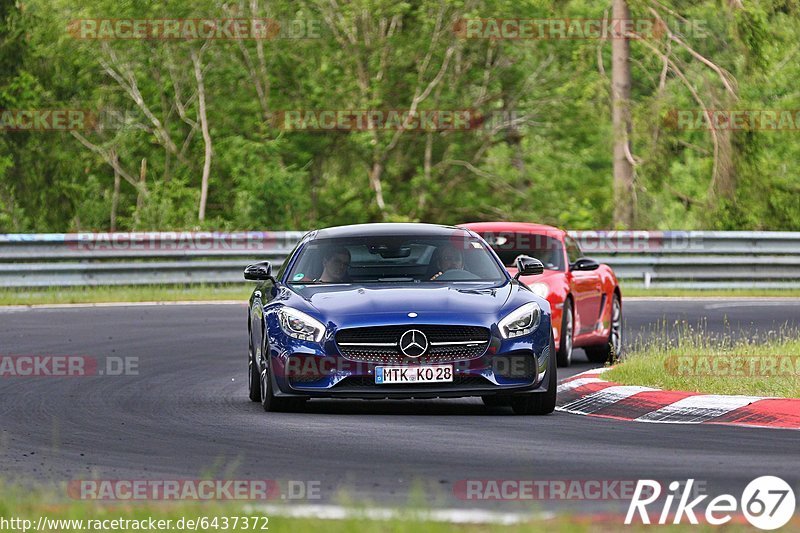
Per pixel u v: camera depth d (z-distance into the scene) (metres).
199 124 96.19
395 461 21.30
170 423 26.27
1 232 90.81
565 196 100.25
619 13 84.12
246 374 35.34
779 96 94.38
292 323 27.45
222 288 62.28
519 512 16.67
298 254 30.50
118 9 90.06
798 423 25.75
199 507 16.59
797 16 82.12
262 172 89.75
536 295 28.55
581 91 89.31
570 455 21.84
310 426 25.64
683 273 66.31
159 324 48.66
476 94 97.31
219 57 93.62
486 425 25.75
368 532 14.84
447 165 98.38
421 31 94.12
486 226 39.53
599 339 40.06
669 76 87.44
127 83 95.81
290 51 94.44
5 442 23.86
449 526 15.23
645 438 23.86
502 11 90.12
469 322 26.89
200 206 92.69
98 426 25.91
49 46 91.62
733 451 22.20
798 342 37.75
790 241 68.06
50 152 92.69
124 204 101.31
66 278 59.50
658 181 83.06
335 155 99.44
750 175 82.31
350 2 92.38
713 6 82.81
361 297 27.78
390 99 96.06
